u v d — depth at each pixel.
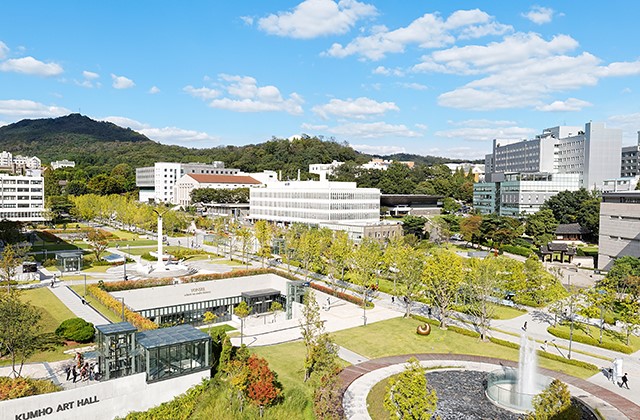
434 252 88.62
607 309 71.69
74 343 56.34
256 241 134.00
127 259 115.94
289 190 186.50
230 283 86.06
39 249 126.44
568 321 72.56
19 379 42.25
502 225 144.75
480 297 68.44
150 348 44.16
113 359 45.78
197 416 43.00
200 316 82.38
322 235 121.50
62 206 188.62
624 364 56.75
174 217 171.25
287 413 43.19
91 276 95.69
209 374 47.81
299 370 52.88
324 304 82.81
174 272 100.38
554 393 35.12
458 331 68.06
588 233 156.38
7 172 189.00
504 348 62.22
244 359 48.03
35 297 76.38
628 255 104.12
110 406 41.66
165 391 44.78
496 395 46.16
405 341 64.06
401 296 88.75
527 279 83.88
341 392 47.94
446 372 54.12
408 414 35.25
